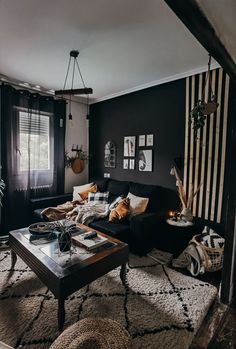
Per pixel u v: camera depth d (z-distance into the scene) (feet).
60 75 10.40
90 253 6.08
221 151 8.64
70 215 10.37
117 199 10.81
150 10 5.73
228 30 3.65
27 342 4.71
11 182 11.21
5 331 4.97
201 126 7.73
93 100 14.65
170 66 9.12
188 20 2.94
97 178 14.05
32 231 7.22
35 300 6.03
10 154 11.08
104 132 14.20
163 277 7.22
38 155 12.46
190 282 6.95
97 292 6.40
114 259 6.21
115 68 9.45
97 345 3.58
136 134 12.14
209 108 7.43
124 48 7.68
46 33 6.86
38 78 10.82
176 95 10.18
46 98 12.59
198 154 9.36
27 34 6.91
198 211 9.46
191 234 8.82
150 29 6.54
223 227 8.73
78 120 14.69
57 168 13.38
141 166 11.89
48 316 5.46
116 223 9.34
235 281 6.46
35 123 12.19
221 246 7.46
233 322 5.42
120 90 12.57
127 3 5.49
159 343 4.75
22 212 11.87
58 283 4.88
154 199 10.51
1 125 10.87
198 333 5.07
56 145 13.19
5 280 6.94
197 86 9.34
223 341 4.88
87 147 15.44
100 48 7.72
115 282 6.93
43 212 10.50
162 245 9.28
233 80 5.07
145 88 11.53
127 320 5.33
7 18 6.12
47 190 13.03
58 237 6.42
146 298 6.14
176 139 10.26
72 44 7.48
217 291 6.53
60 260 5.64
